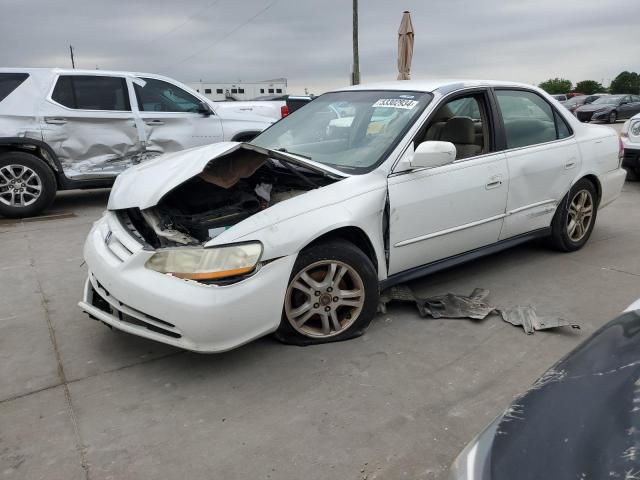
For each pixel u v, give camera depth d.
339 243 3.01
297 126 4.10
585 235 4.86
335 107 4.05
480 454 1.38
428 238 3.45
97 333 3.34
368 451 2.23
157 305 2.60
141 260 2.69
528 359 2.96
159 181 3.05
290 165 3.41
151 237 3.02
